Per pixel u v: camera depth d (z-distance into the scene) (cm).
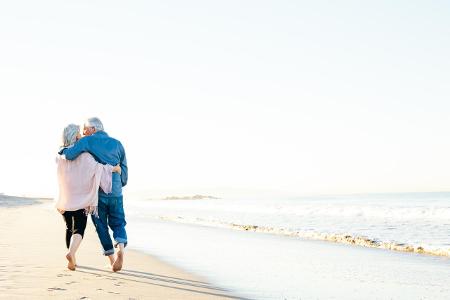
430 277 595
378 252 860
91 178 502
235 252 822
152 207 4119
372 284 538
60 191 506
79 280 445
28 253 645
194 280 510
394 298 464
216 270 597
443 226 1486
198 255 763
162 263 645
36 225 1261
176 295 405
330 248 919
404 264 713
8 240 827
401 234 1237
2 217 1619
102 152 511
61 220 1530
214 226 1526
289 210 2764
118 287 421
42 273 477
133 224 1634
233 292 452
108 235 522
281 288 488
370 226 1525
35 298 356
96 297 370
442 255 820
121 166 533
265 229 1328
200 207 3862
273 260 724
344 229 1407
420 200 5028
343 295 467
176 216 2255
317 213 2484
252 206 3678
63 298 359
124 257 693
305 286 506
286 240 1069
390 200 5194
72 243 502
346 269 649
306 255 802
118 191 520
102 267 552
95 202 499
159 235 1180
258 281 524
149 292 409
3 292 374
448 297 475
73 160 503
